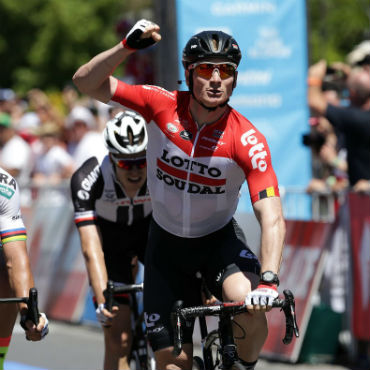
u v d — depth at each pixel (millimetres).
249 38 26641
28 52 67812
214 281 12477
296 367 19422
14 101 36125
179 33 25844
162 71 26438
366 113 19438
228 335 11273
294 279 20219
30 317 10711
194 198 12180
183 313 10781
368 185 18906
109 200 14945
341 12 61469
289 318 10547
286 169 26875
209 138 11828
